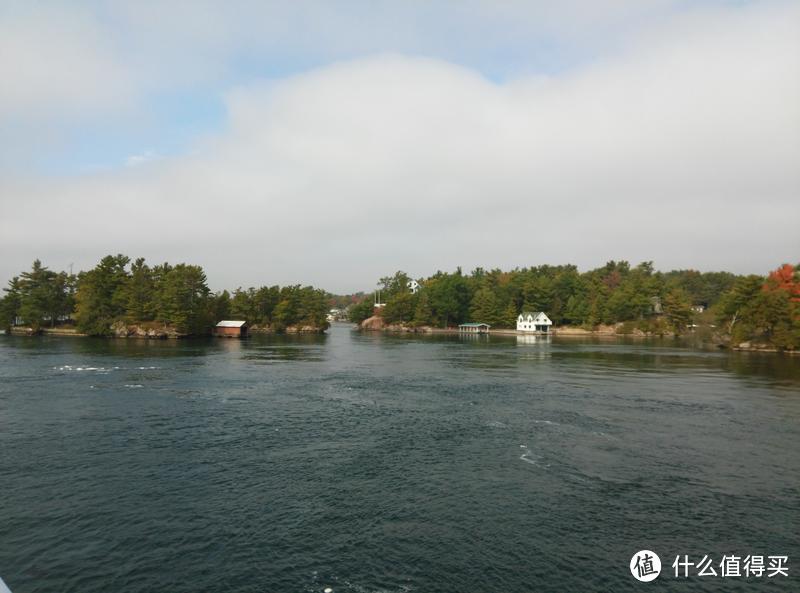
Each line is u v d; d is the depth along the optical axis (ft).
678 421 109.19
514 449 87.76
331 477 73.41
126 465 78.23
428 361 250.16
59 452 84.69
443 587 45.91
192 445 89.35
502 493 67.67
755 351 316.60
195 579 47.21
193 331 437.99
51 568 48.96
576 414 116.67
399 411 119.96
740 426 104.73
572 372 201.16
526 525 58.23
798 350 301.84
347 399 136.15
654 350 331.77
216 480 71.97
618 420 110.32
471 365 230.27
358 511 61.67
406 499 65.46
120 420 108.17
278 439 93.76
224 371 196.24
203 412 117.19
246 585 46.21
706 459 82.33
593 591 45.62
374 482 71.51
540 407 125.29
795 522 59.57
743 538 55.77
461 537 55.31
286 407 124.16
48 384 155.94
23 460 80.33
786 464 79.87
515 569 49.06
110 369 195.11
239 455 83.56
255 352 298.35
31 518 59.47
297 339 474.90
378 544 53.67
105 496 66.03
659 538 55.52
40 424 104.01
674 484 71.15
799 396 140.97
